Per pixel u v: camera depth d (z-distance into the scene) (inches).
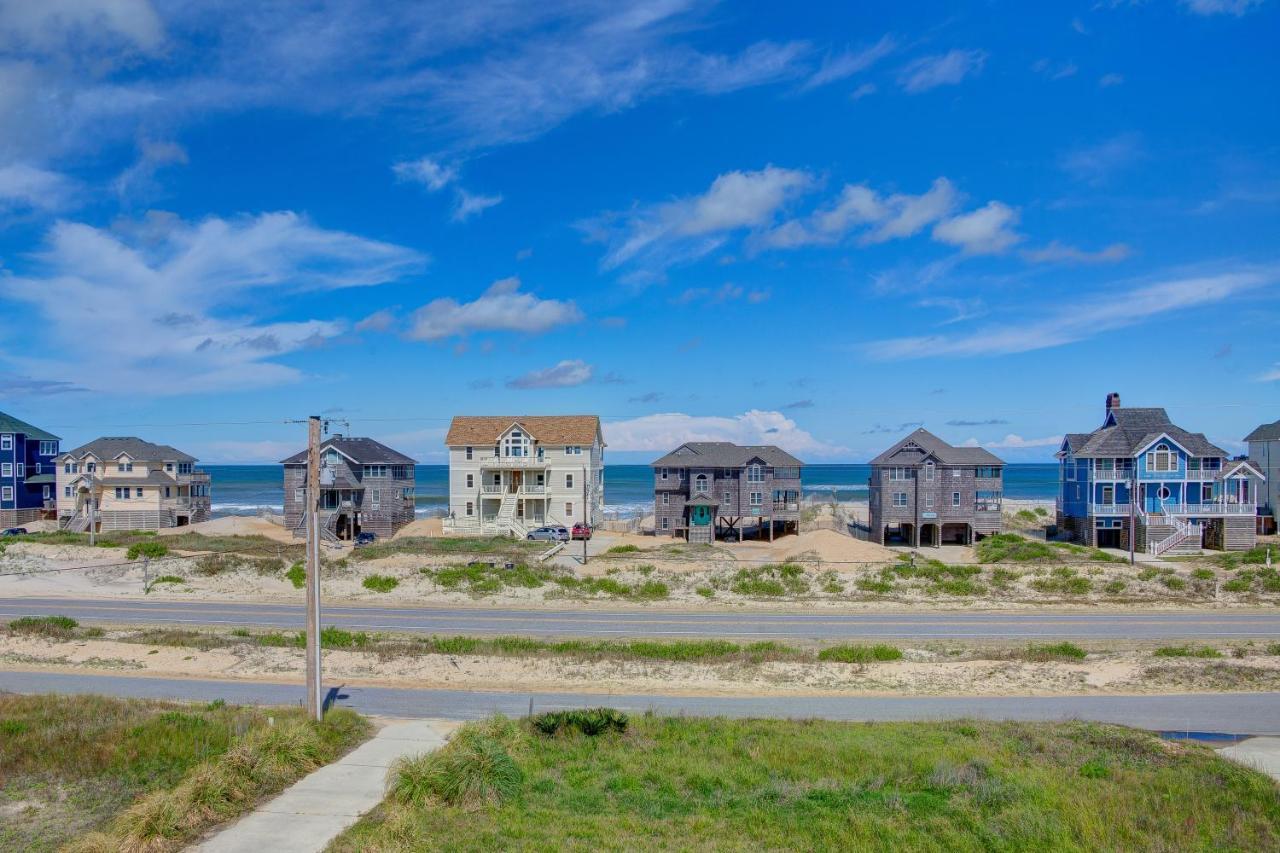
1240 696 1180.5
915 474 2915.8
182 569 2242.9
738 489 3036.4
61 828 676.1
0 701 1038.4
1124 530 2691.9
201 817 692.7
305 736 880.9
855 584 2101.4
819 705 1149.7
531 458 3090.6
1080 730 984.9
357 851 624.4
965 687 1244.5
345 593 2064.5
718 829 668.1
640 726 999.6
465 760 773.3
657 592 2053.4
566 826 673.6
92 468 3255.4
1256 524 2883.9
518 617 1791.3
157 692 1188.5
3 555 2440.9
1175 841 643.5
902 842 641.6
